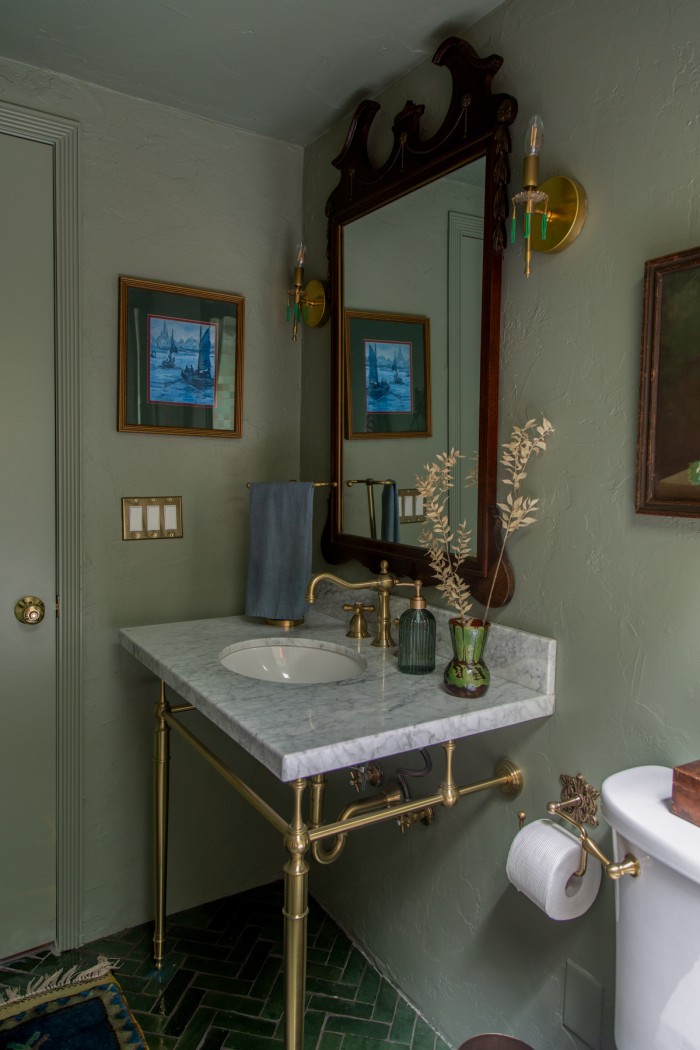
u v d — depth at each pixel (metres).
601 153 1.27
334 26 1.56
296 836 1.16
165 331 1.97
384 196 1.77
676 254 1.12
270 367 2.18
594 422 1.30
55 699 1.90
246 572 2.17
